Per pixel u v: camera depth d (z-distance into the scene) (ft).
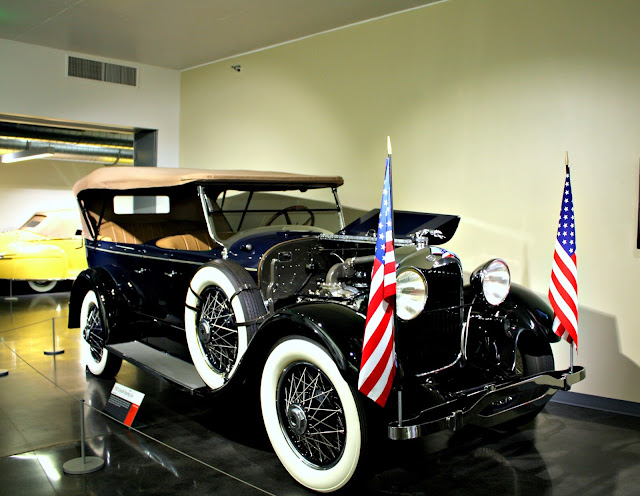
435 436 11.12
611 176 12.49
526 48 13.50
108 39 18.74
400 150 15.93
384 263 7.88
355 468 8.17
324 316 8.60
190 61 21.52
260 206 15.07
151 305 13.37
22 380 14.40
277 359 9.16
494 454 10.30
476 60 14.32
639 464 9.91
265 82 19.57
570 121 12.97
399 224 11.99
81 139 27.76
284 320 8.89
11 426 11.42
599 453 10.36
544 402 10.79
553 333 10.73
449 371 10.09
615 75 12.35
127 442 10.69
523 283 13.76
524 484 9.17
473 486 9.09
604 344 12.69
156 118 22.57
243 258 11.12
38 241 27.32
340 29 17.20
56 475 9.36
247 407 12.48
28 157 29.25
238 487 9.02
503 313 10.89
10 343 18.13
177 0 15.10
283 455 9.24
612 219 12.51
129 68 21.67
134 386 14.07
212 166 21.84
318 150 18.06
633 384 12.35
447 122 14.92
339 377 8.26
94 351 14.80
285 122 19.02
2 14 16.46
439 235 10.95
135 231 16.48
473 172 14.49
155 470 9.57
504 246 14.05
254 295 10.19
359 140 16.90
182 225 17.11
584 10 12.64
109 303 13.94
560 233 10.41
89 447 10.44
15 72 19.17
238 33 17.85
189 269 11.95
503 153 13.97
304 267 11.47
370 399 8.12
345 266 10.73
